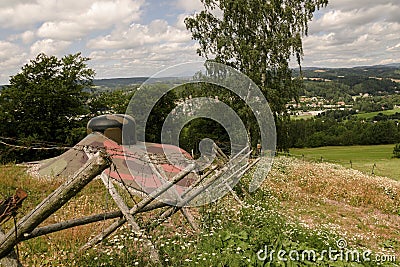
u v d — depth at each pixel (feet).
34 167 40.83
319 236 23.39
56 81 104.99
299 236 23.00
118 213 16.94
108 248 17.46
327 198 43.01
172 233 20.39
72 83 108.47
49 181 33.30
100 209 25.30
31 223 10.97
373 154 156.76
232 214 25.88
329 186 46.11
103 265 16.12
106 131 36.22
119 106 98.17
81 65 110.83
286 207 35.37
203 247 18.22
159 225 20.62
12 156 78.07
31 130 97.50
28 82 103.91
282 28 83.92
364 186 48.19
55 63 108.58
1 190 29.99
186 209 21.89
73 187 10.95
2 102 98.78
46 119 100.73
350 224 33.78
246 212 26.40
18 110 98.58
